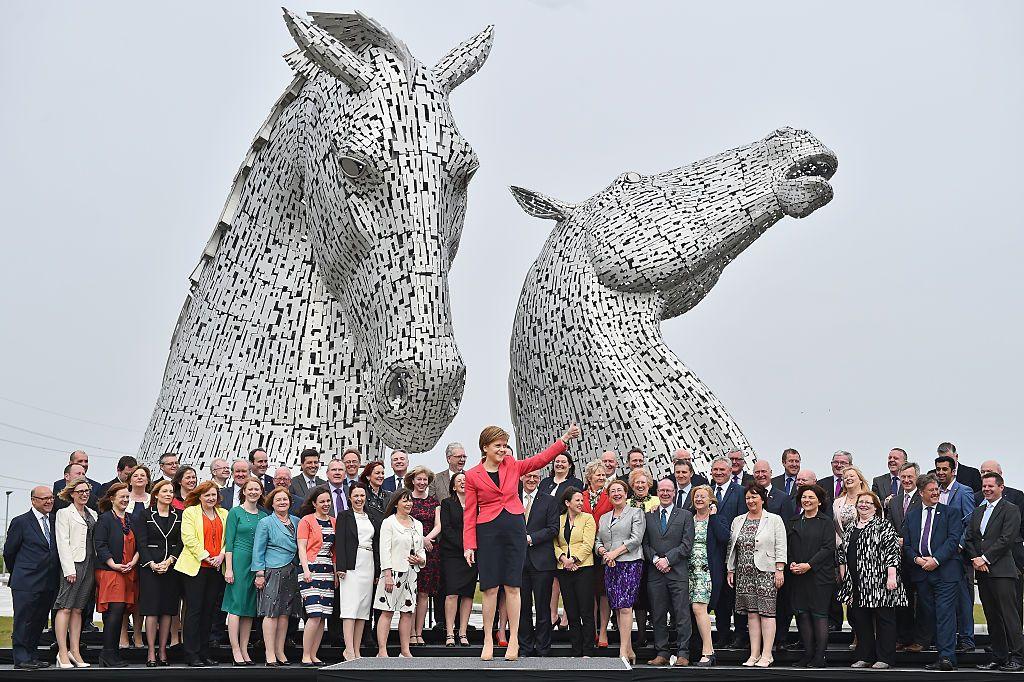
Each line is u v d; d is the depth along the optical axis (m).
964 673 8.77
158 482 9.09
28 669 8.75
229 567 9.00
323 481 9.46
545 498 9.54
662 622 9.52
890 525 9.41
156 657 9.48
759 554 9.40
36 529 9.15
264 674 8.58
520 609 8.78
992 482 9.41
